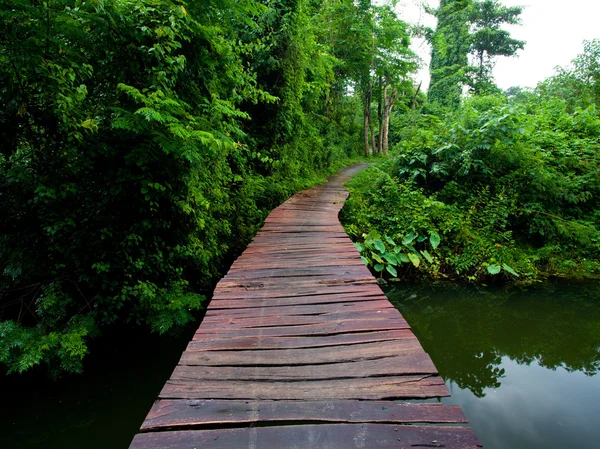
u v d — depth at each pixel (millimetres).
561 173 7844
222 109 3955
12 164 3088
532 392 3082
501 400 2975
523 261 6270
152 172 3365
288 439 1331
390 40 18641
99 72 3131
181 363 1873
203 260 4262
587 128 8977
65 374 3168
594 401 2941
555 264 6570
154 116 2729
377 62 19516
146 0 3104
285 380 1719
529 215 7219
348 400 1564
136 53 3182
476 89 24359
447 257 6422
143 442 1303
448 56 24609
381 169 9906
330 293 2900
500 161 7750
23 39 2459
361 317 2432
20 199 3166
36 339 2967
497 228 7102
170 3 3109
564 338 4094
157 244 3721
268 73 7781
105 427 2654
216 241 4926
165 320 3627
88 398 2934
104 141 3166
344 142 20594
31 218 3279
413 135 9773
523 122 7750
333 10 16828
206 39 3820
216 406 1521
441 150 8047
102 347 3576
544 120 9266
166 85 3350
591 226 7094
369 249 6270
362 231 6941
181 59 3246
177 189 3604
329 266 3646
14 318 3334
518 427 2629
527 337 4129
